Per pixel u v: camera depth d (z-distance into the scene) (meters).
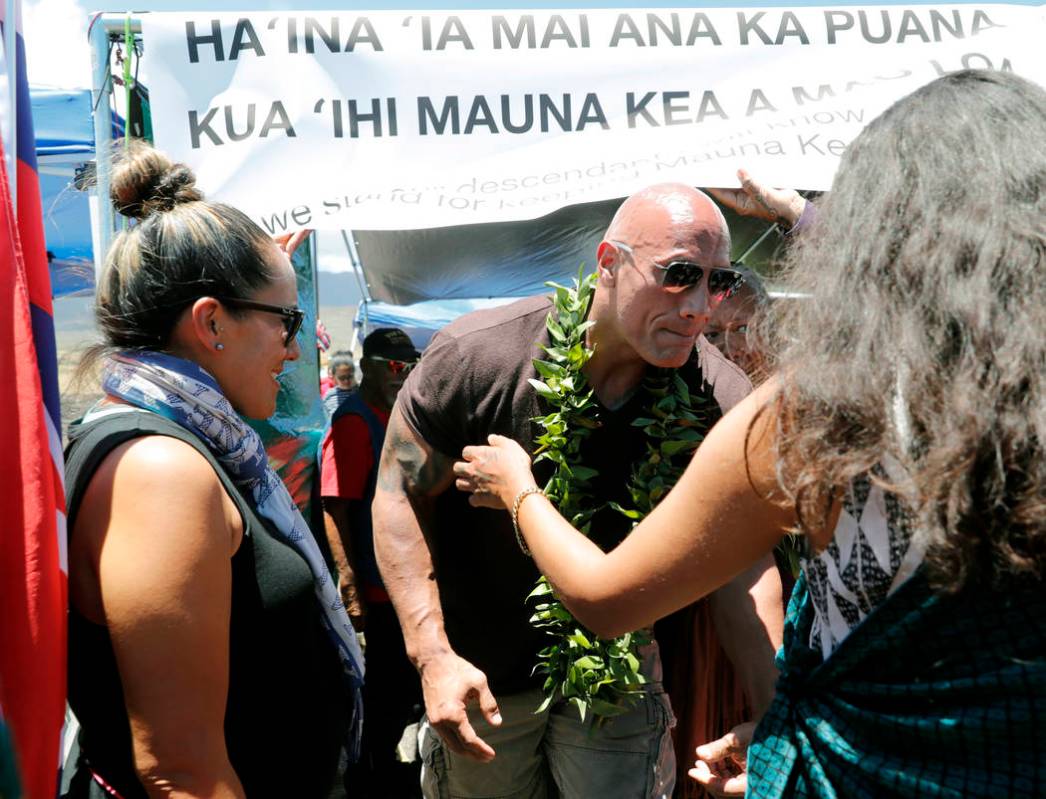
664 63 2.58
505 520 2.06
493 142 2.53
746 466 1.00
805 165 2.50
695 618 2.32
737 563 1.06
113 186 1.49
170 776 1.25
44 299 1.32
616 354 1.97
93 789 1.31
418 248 5.66
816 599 1.02
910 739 0.89
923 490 0.82
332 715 1.54
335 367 7.66
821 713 0.98
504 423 2.01
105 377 1.43
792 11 2.64
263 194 2.44
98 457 1.30
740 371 2.12
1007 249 0.81
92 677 1.29
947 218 0.85
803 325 0.94
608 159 2.52
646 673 2.15
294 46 2.48
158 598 1.23
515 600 2.14
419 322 7.89
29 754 1.16
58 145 3.21
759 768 1.02
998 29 2.70
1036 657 0.83
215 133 2.45
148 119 2.83
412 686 3.70
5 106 1.26
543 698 2.18
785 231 2.36
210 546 1.29
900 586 0.89
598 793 2.12
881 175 0.92
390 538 2.08
